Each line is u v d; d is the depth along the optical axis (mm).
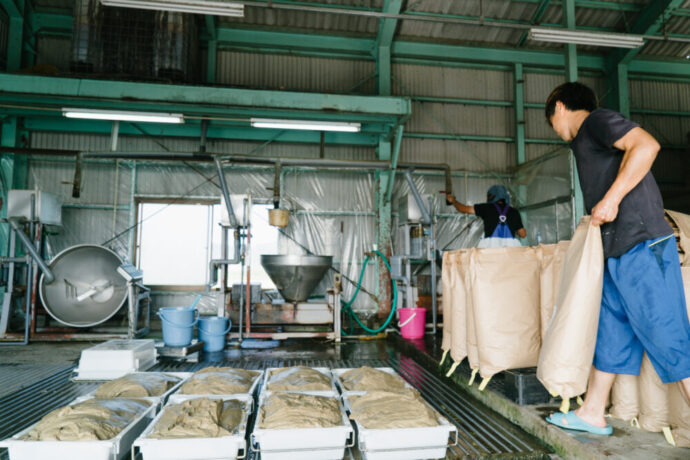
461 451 1640
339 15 6188
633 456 1433
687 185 6738
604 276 1559
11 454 1414
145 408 1823
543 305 2162
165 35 5086
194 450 1442
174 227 6039
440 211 6512
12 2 5492
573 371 1509
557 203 5770
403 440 1539
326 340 4645
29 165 5750
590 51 6969
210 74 6047
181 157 5094
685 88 7176
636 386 1719
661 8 6059
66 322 4379
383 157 6156
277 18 6199
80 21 4938
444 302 2783
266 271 4582
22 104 4734
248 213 4457
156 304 5867
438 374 2951
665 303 1362
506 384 2074
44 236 4980
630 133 1369
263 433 1489
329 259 4562
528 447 1686
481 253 2199
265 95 4766
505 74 6902
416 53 6578
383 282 6004
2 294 5168
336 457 1548
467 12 6324
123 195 5906
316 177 6309
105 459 1431
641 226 1407
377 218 6184
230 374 2240
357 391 2006
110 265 4633
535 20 6410
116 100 4512
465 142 6695
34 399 2352
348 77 6473
